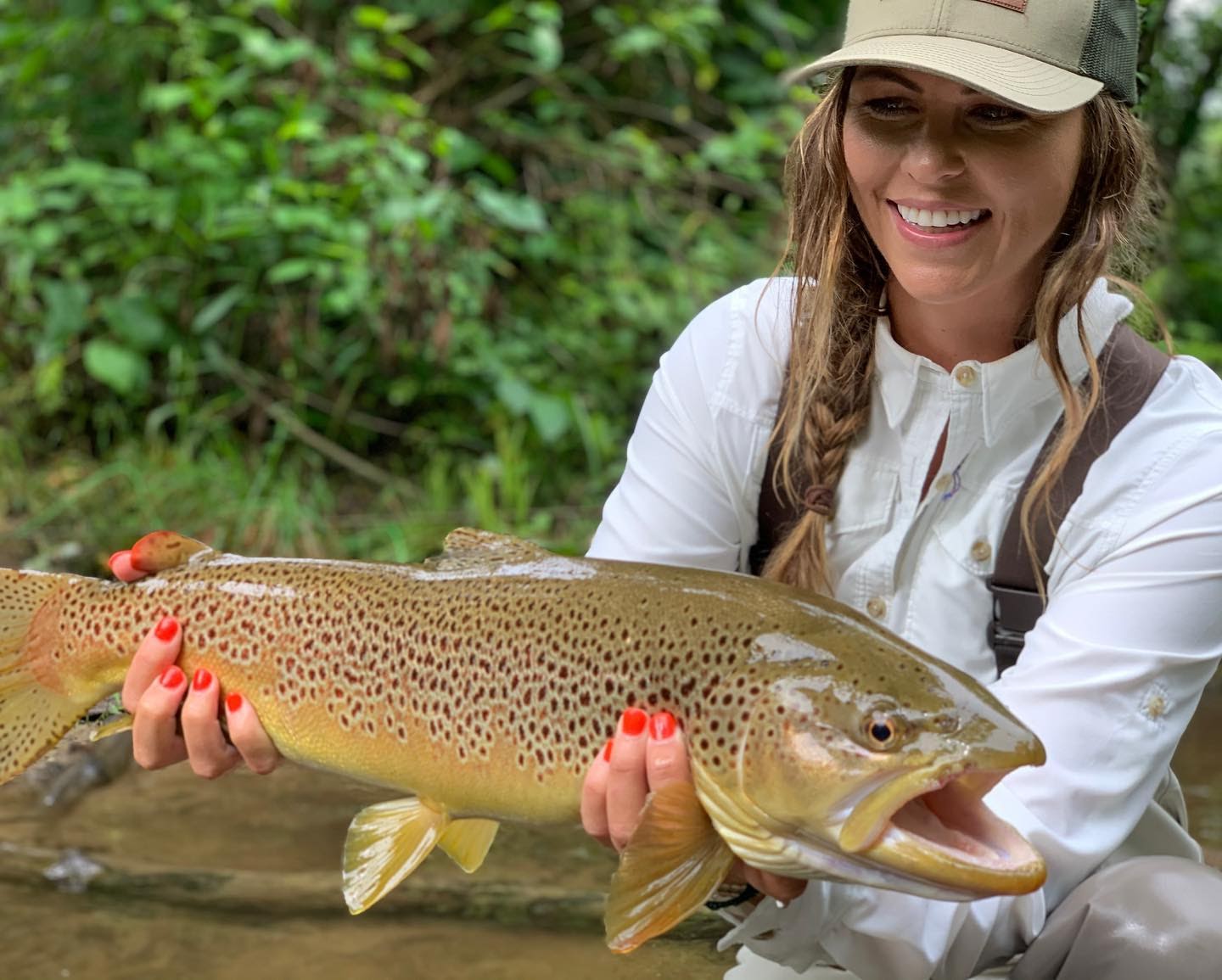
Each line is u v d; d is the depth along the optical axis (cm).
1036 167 96
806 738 83
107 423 301
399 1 332
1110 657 100
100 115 314
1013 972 103
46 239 283
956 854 79
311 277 304
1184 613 101
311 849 160
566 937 139
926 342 108
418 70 345
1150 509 102
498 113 343
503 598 95
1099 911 98
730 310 116
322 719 99
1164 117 382
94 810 169
